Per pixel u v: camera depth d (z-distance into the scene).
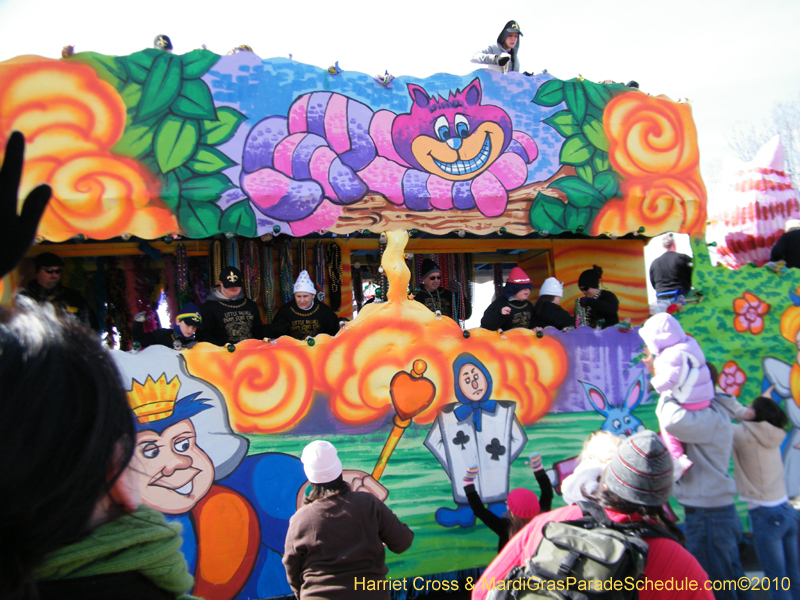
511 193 5.46
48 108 4.50
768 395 5.74
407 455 4.79
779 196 7.04
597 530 2.19
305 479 4.55
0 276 0.91
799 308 5.95
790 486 5.74
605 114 5.82
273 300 6.25
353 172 5.12
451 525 4.82
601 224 5.64
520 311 5.82
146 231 4.59
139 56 4.71
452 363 4.98
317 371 4.66
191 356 4.41
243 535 4.39
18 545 0.90
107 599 1.00
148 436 4.26
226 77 4.91
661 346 4.07
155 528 1.10
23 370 0.91
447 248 7.23
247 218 4.81
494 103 5.54
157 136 4.69
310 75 5.11
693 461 3.92
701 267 5.78
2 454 0.87
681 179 5.96
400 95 5.32
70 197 4.46
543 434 5.16
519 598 2.13
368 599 3.01
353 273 7.58
